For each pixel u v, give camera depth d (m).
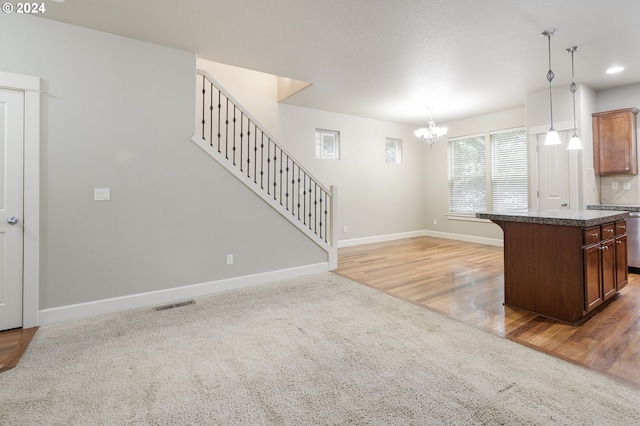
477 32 3.05
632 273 4.10
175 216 3.31
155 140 3.20
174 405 1.65
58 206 2.77
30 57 2.65
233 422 1.53
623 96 4.58
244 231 3.74
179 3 2.54
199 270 3.45
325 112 5.99
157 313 2.95
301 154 5.68
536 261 2.83
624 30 3.01
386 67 3.89
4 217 2.59
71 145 2.81
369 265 4.75
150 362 2.08
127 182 3.06
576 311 2.59
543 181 4.84
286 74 4.14
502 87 4.62
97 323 2.72
